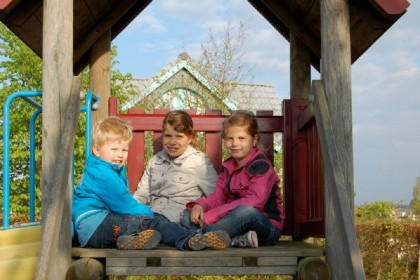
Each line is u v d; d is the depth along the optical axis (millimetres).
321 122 3291
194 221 3879
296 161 4793
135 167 4863
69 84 3398
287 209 4762
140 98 12336
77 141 11328
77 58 5027
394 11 3508
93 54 5066
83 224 3514
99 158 3645
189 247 3352
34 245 3682
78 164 11430
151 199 4430
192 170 4402
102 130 3721
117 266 3229
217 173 4797
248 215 3674
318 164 4098
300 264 3248
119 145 3729
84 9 4617
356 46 4707
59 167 3086
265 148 4895
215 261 3232
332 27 3432
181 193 4363
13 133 12172
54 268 3164
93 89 5035
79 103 3348
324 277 3197
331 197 3281
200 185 4383
